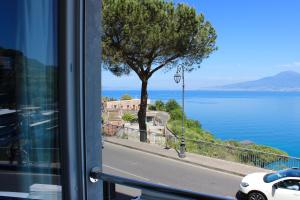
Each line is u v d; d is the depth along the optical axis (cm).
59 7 165
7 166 180
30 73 174
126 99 7919
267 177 1402
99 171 175
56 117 170
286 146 6494
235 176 2031
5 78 178
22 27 175
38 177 175
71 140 167
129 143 2794
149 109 6794
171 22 2494
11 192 180
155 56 2623
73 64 167
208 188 1806
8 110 179
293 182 1326
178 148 2602
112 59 2506
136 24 2414
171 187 169
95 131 174
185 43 2553
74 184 169
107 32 2461
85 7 167
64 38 164
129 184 173
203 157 2388
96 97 174
